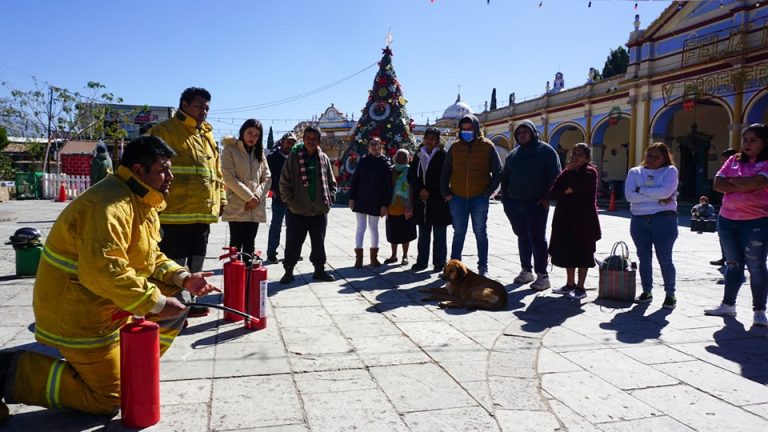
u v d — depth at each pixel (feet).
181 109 14.19
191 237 14.64
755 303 15.40
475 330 14.57
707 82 69.36
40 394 8.68
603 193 91.25
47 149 103.60
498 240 35.04
